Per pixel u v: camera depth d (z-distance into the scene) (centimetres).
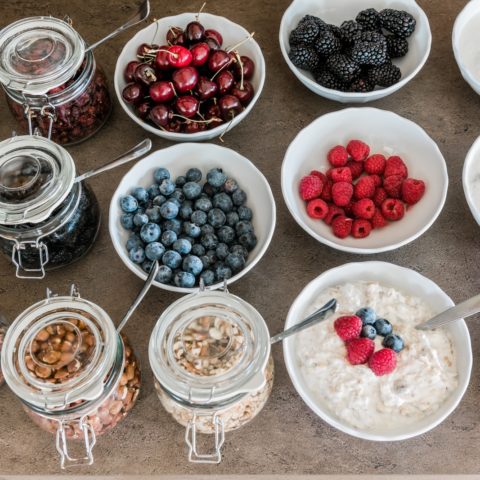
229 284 95
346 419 86
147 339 93
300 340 89
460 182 100
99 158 101
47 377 78
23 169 86
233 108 97
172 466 88
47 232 88
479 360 91
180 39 100
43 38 92
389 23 101
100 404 81
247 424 89
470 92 104
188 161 97
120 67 101
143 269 92
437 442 88
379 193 96
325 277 91
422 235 97
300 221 93
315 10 106
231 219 94
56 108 94
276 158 101
